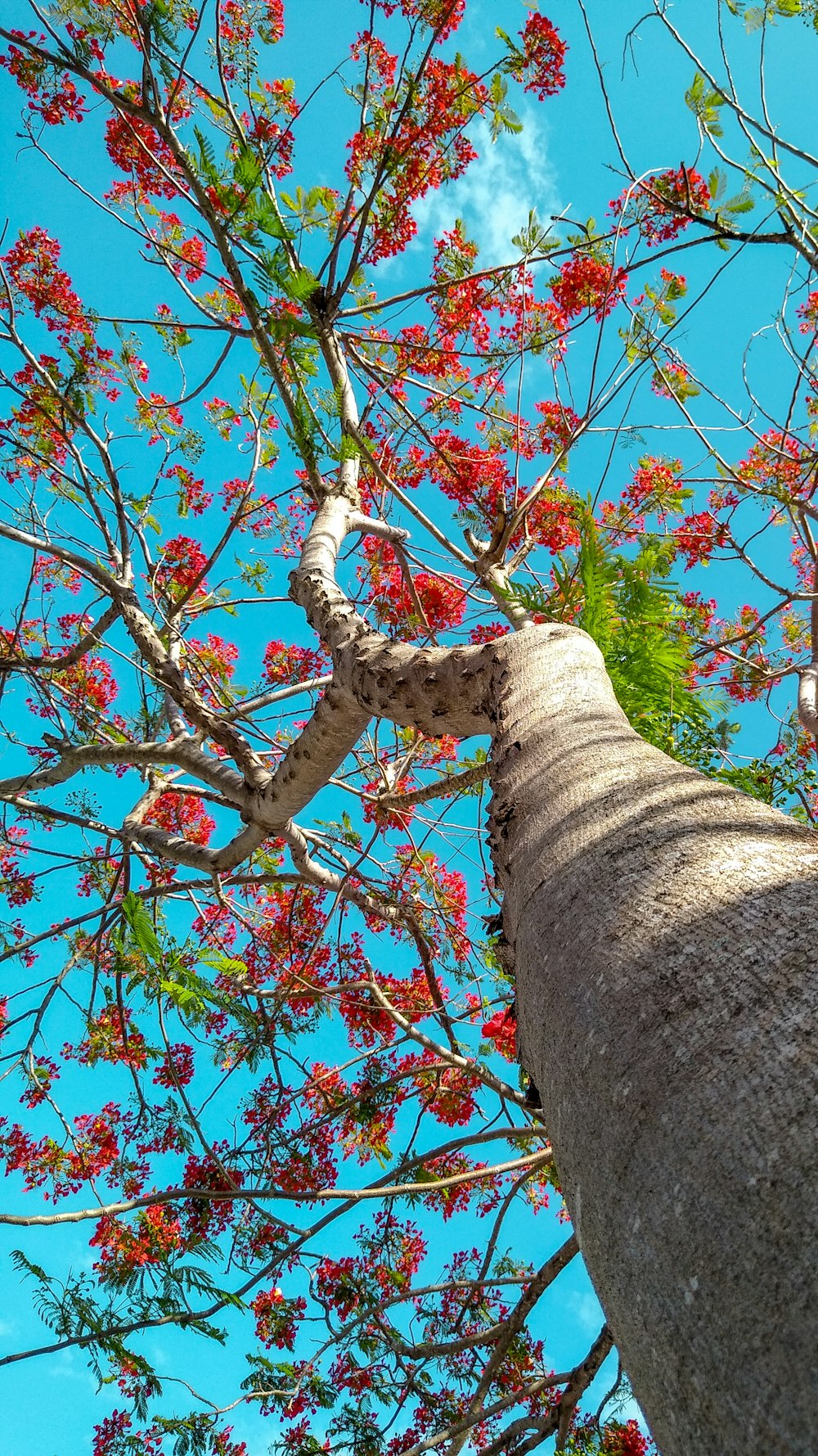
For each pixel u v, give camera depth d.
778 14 2.81
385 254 4.37
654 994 0.68
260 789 3.51
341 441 2.79
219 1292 3.23
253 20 4.41
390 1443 4.33
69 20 2.96
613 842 0.95
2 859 6.42
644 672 2.41
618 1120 0.63
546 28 3.95
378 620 6.03
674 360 4.43
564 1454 3.63
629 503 5.41
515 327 5.21
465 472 5.30
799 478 5.46
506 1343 3.75
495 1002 4.66
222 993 3.87
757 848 0.81
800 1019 0.56
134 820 4.29
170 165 4.78
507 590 3.24
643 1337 0.53
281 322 2.34
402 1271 4.90
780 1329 0.43
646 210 4.32
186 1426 3.86
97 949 4.32
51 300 5.12
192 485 6.25
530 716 1.46
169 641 4.98
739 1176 0.50
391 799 3.84
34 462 5.42
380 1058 5.41
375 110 3.91
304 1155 4.78
